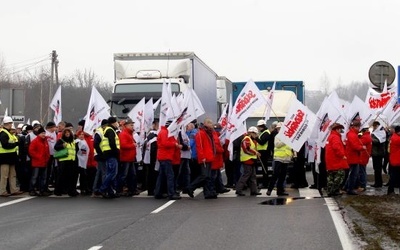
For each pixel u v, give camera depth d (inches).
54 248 360.2
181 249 354.6
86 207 548.1
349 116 657.6
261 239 383.9
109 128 623.5
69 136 642.8
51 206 556.1
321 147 644.7
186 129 686.5
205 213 503.5
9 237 397.1
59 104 701.9
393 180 622.5
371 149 685.9
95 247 361.7
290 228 424.8
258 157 653.3
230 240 381.4
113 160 619.2
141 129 689.0
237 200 596.7
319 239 382.3
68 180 647.1
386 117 753.6
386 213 489.1
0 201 595.8
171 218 476.7
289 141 620.4
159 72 856.3
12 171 647.8
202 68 957.2
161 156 610.2
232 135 653.3
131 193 650.8
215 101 1138.7
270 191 634.8
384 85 705.6
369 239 379.9
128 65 872.9
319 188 669.3
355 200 573.6
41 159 637.9
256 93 647.8
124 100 832.9
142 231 416.8
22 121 902.4
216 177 653.9
